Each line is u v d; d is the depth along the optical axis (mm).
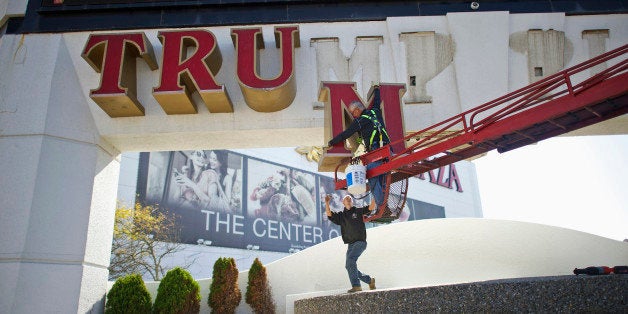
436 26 10523
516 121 5270
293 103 9930
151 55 9781
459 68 10172
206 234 38281
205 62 9258
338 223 7258
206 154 40531
